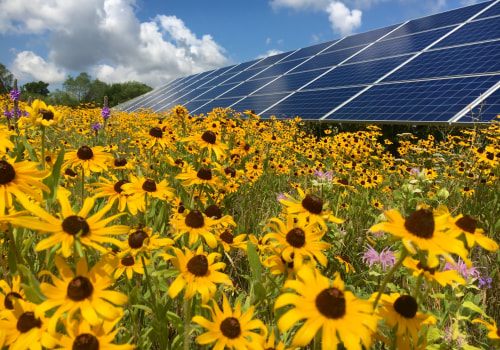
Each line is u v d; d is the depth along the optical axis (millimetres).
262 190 6008
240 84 26234
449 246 1354
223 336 1521
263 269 2391
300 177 6918
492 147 6422
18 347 1312
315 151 8875
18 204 2033
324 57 24188
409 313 1568
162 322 1947
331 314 1246
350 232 4086
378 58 19172
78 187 3973
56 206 2230
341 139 7836
